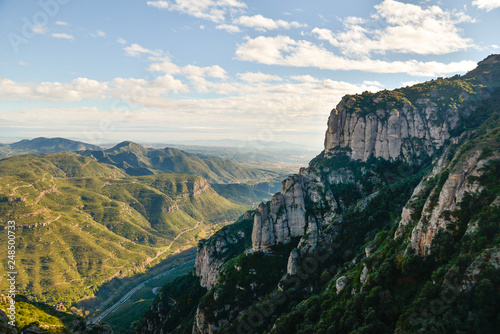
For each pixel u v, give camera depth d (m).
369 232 135.88
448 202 83.19
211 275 183.25
